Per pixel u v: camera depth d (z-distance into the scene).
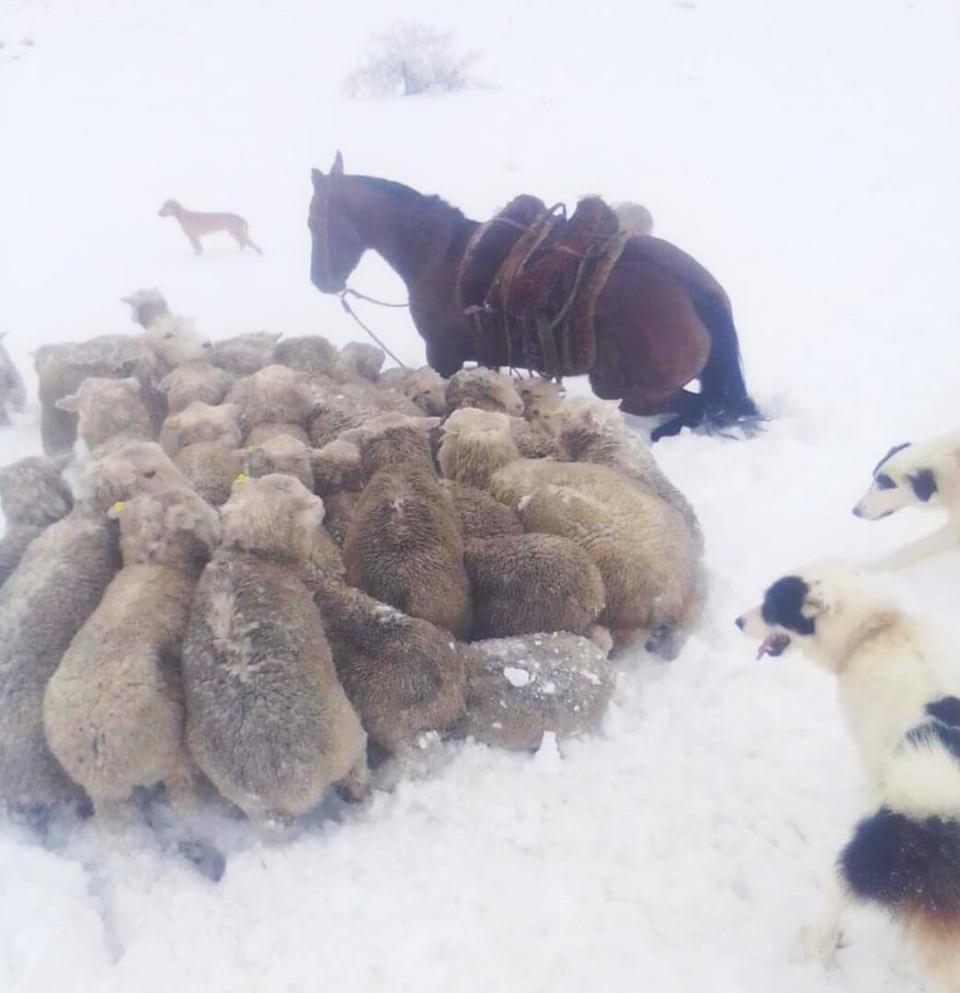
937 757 2.01
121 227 7.91
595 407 3.89
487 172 8.64
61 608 2.89
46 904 2.55
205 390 4.35
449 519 3.24
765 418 4.58
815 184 7.89
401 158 9.21
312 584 2.94
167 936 2.50
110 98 12.13
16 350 5.82
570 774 2.86
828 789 2.80
